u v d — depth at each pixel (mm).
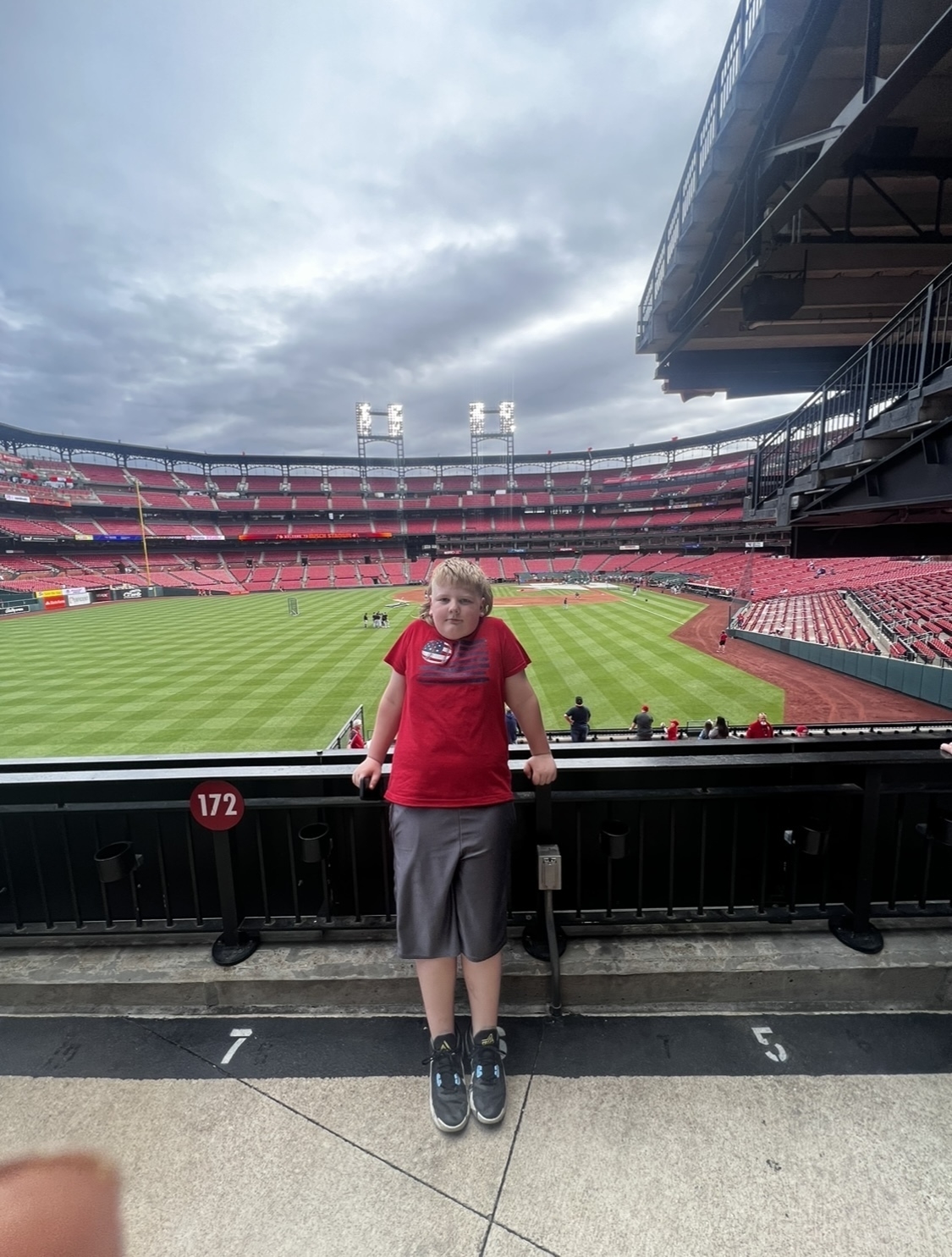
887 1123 1705
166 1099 1836
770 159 5285
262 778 2301
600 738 11000
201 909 2650
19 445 70875
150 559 71125
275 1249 1409
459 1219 1475
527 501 90875
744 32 5156
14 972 2283
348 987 2225
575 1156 1627
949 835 2248
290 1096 1840
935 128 5270
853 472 6258
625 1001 2215
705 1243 1406
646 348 9523
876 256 6562
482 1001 1840
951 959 2225
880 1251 1383
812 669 19594
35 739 14148
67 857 2520
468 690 1787
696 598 42656
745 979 2191
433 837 1796
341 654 23672
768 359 9844
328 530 82750
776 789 2314
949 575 27469
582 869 2615
